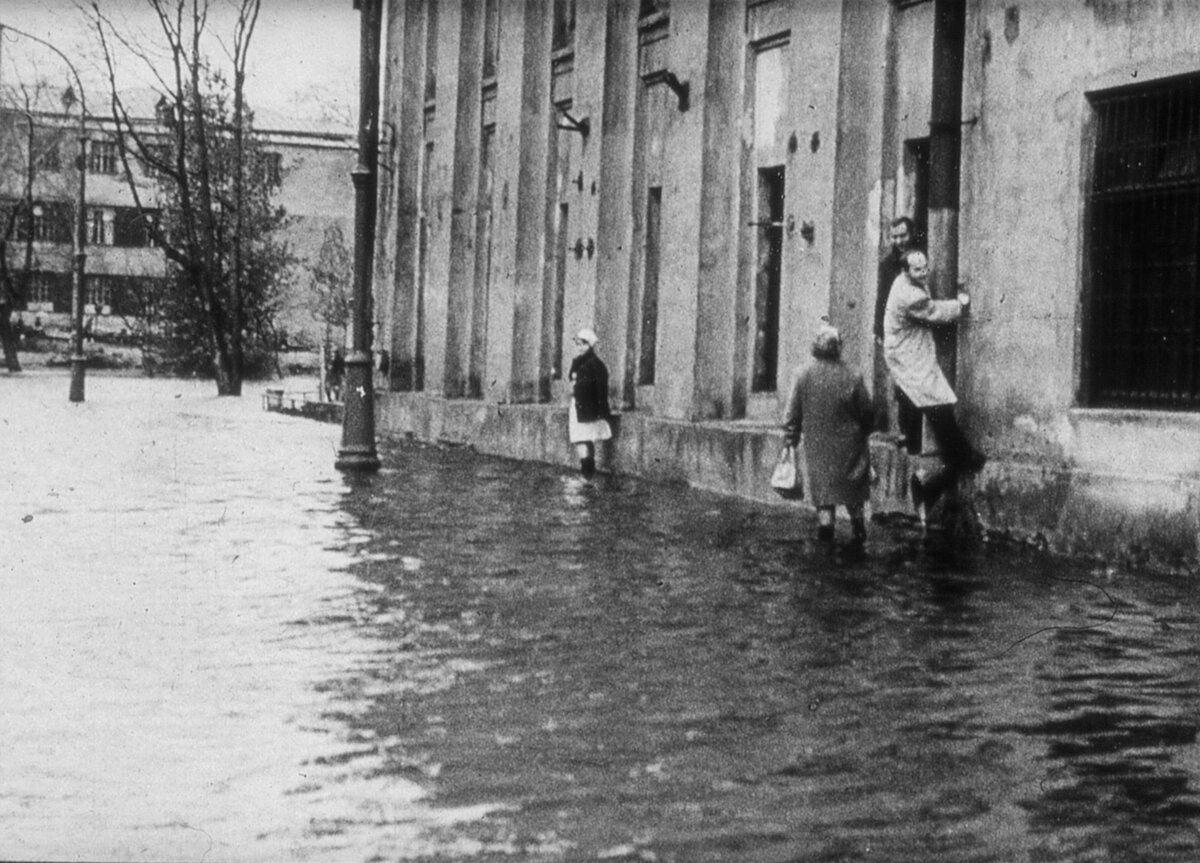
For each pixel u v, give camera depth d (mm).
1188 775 6418
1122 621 10188
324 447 28000
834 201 18656
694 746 6863
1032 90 14891
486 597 11109
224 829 5621
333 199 90188
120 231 95250
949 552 13992
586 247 26781
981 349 15406
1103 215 14242
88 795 6047
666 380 22922
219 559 13008
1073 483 13883
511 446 28641
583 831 5609
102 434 31156
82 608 10453
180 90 51938
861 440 14836
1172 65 13398
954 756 6711
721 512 17594
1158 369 13672
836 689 8055
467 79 33781
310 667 8562
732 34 21859
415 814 5809
